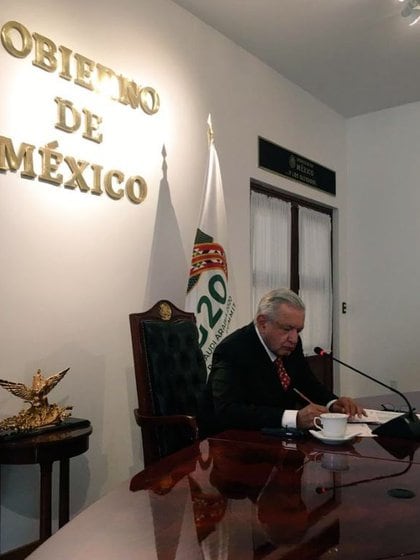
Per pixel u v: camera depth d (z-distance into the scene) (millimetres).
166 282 3121
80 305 2615
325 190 4895
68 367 2549
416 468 1309
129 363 2865
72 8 2629
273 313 1989
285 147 4355
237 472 1277
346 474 1258
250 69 3967
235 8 3369
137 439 2893
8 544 2264
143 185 2979
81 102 2645
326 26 3592
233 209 3758
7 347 2291
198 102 3449
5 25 2311
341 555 838
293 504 1059
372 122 5156
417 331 4867
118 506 1062
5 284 2291
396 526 947
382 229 5078
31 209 2398
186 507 1052
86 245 2656
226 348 2047
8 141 2297
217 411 1869
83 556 856
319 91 4668
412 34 3699
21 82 2371
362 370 5125
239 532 929
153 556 849
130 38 2959
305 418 1704
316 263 4875
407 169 4965
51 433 2115
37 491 2367
